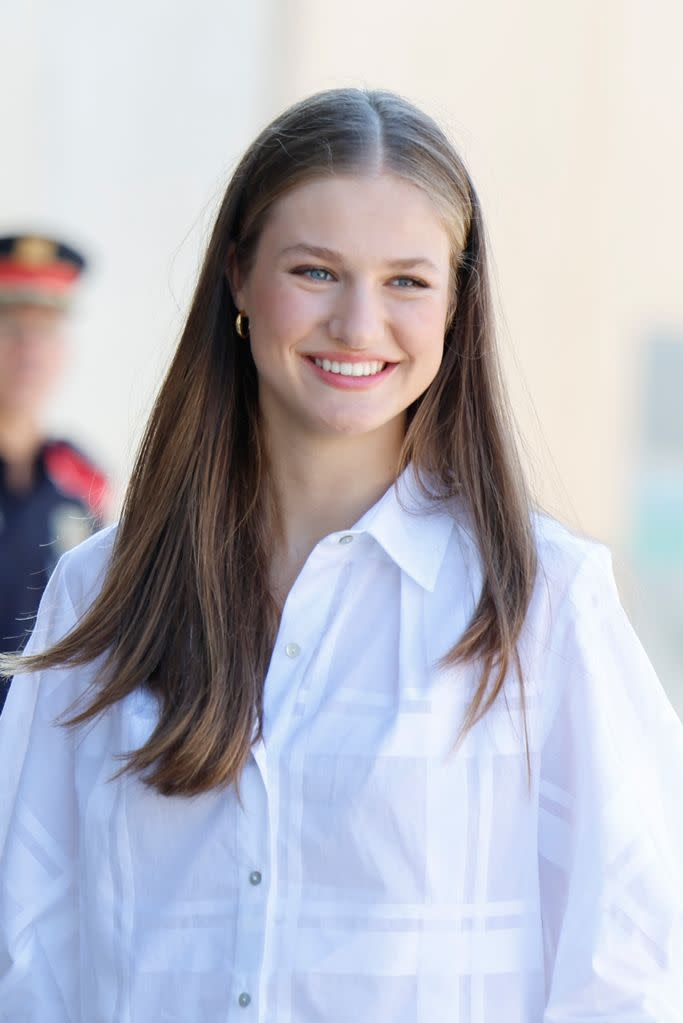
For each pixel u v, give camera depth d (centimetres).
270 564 559
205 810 519
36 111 1934
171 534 561
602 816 501
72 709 564
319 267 507
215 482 561
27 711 587
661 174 2002
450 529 542
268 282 514
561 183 1978
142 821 528
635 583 699
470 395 547
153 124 1959
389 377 516
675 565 2031
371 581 538
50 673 576
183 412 568
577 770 509
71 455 1177
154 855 526
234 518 559
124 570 564
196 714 524
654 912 498
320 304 507
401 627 526
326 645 529
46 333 1172
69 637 566
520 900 508
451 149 527
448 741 506
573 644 514
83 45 1941
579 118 1973
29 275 1175
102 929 530
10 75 1922
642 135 1991
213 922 512
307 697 522
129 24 1945
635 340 2025
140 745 532
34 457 1156
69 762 570
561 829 514
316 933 498
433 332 512
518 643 514
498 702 510
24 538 1123
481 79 1953
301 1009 497
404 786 499
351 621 534
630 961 495
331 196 502
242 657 533
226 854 512
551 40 1962
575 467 2017
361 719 512
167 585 554
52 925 566
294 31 1938
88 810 541
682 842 520
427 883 498
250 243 530
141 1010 516
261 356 524
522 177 1970
